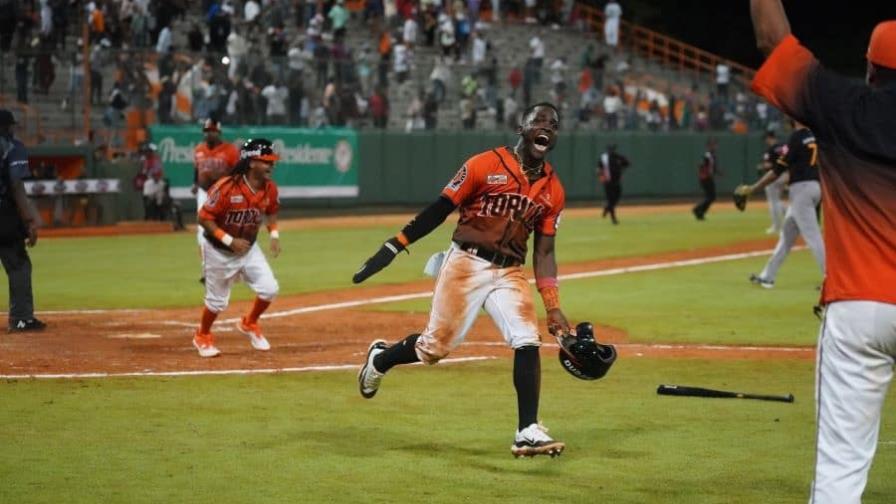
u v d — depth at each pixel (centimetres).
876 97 1413
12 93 8894
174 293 5034
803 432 2480
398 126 11094
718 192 13200
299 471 2125
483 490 2011
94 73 9325
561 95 12106
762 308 4622
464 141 11306
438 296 2258
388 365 2367
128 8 9881
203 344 3425
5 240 3844
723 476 2120
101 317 4275
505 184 2195
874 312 1410
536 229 2275
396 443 2358
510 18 13762
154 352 3488
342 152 10525
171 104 9531
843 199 1434
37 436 2378
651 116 12775
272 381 3022
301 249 7188
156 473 2097
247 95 9944
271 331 3962
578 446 2348
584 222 9712
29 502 1902
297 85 10275
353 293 5056
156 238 8069
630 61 13675
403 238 2203
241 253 3378
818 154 1473
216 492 1977
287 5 11381
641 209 11625
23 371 3131
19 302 3884
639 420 2594
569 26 14062
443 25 11969
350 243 7644
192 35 10050
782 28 1441
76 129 9125
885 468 2186
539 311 4569
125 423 2505
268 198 3391
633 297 4962
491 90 11612
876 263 1418
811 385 3045
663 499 1966
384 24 12138
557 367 3275
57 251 7025
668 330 4031
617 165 9419
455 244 2259
